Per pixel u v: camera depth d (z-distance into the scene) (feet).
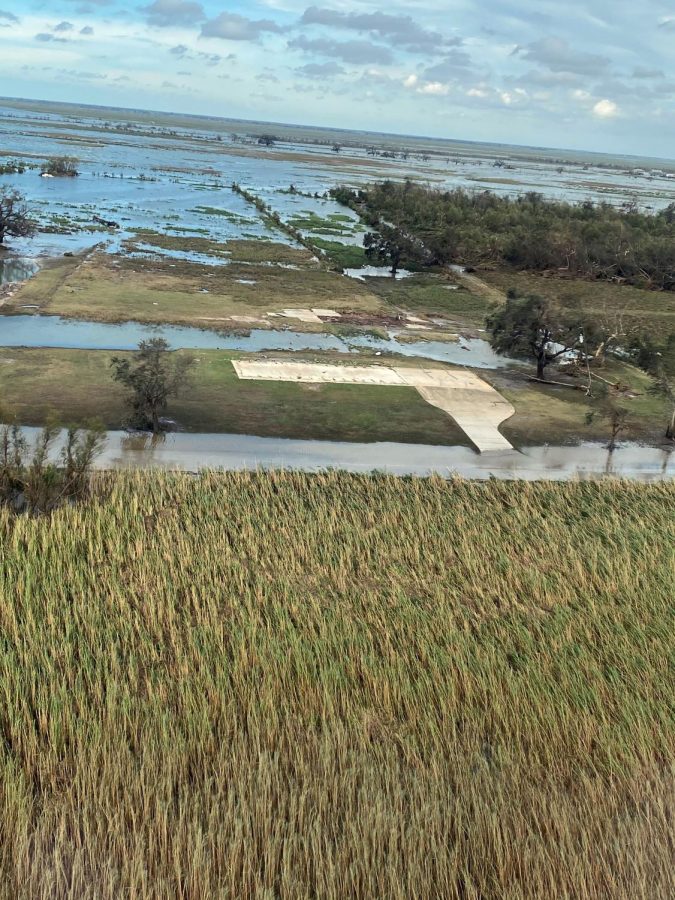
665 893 34.88
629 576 63.36
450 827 37.42
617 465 93.66
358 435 94.43
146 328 131.95
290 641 50.78
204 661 48.34
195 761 40.47
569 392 121.08
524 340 125.08
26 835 34.37
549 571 64.18
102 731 41.01
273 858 34.42
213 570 59.21
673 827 38.19
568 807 39.14
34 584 54.60
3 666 45.68
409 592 59.88
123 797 37.37
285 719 43.55
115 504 67.97
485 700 46.91
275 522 68.39
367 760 41.47
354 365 123.13
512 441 97.71
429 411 104.83
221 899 32.60
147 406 88.22
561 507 77.71
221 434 89.97
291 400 103.14
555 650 52.70
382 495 77.30
